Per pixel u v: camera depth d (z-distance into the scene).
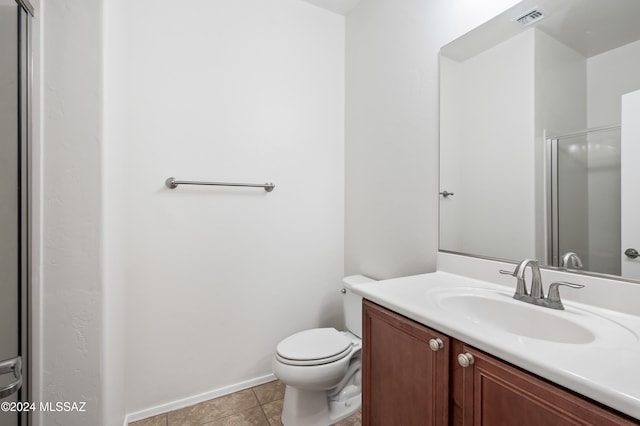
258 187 1.83
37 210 1.01
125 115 1.42
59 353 1.04
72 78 1.05
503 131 1.17
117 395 1.31
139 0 1.52
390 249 1.73
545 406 0.61
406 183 1.61
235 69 1.77
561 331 0.85
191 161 1.65
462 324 0.79
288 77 1.94
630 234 0.85
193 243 1.67
